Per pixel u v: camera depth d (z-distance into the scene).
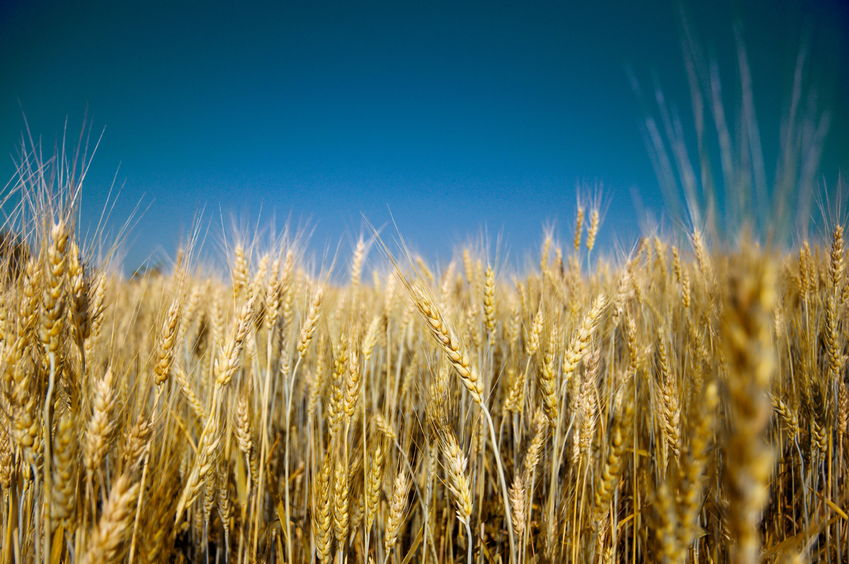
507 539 0.59
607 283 0.85
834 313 0.62
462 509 0.43
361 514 0.53
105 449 0.37
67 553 0.43
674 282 0.80
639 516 0.55
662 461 0.56
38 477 0.41
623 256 0.73
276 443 0.70
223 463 0.54
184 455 0.61
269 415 0.73
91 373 0.45
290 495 0.68
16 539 0.40
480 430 0.58
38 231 0.42
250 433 0.52
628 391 0.62
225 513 0.53
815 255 0.72
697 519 0.53
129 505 0.33
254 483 0.56
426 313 0.42
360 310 0.81
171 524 0.46
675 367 0.61
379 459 0.49
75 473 0.39
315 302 0.56
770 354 0.20
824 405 0.57
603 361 0.69
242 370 0.72
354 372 0.47
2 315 0.43
